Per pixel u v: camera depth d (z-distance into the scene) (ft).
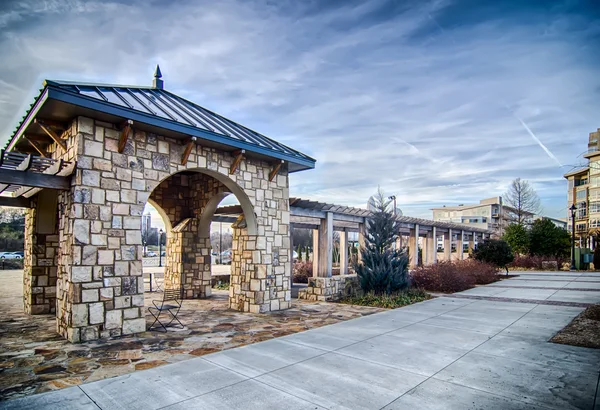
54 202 28.37
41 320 25.49
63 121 21.17
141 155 22.52
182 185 40.04
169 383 13.35
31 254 28.12
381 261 36.55
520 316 26.20
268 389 12.74
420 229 59.88
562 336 20.18
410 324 23.80
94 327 19.94
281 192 32.27
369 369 14.85
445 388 12.76
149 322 25.16
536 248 85.20
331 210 38.09
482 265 53.62
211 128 25.26
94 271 20.08
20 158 19.17
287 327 23.44
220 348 18.39
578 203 129.59
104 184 20.75
